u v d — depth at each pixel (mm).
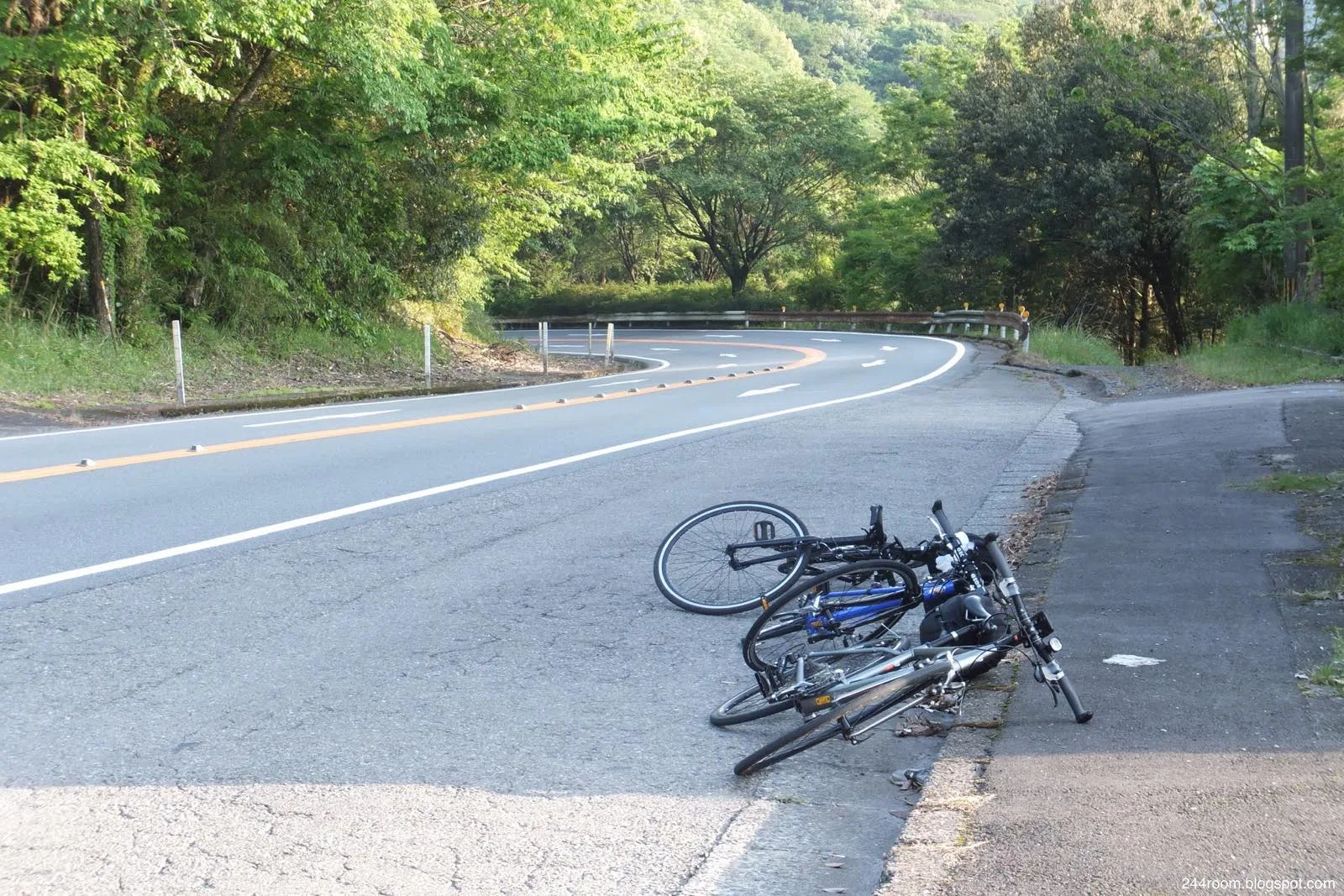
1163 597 6398
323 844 4043
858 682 4629
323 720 5203
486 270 40125
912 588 5395
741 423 15539
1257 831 3594
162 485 10516
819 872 3855
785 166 59906
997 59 48219
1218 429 12945
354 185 28766
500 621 6699
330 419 15961
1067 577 6965
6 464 11719
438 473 11352
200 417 16531
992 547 5113
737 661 6062
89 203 22000
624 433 14406
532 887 3752
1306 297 28094
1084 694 5020
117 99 22109
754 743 5000
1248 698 4828
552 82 27453
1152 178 43188
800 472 11555
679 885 3766
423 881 3787
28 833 4125
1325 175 26281
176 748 4875
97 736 4996
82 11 19234
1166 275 45594
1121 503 9172
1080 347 31219
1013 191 45219
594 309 65062
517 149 26703
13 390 18438
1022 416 16609
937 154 47406
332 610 6852
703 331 54844
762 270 74562
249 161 25953
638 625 6652
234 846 4023
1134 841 3586
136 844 4043
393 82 22609
